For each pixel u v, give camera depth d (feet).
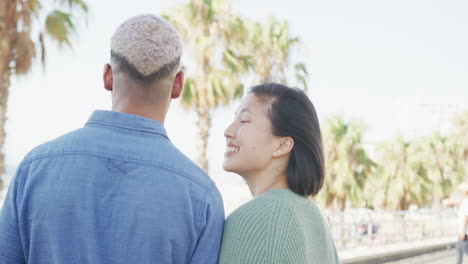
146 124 4.01
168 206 3.82
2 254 3.80
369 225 33.12
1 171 33.12
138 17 3.97
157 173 3.87
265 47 63.05
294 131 4.72
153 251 3.73
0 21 31.76
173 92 4.25
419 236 42.47
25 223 3.78
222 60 53.62
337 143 65.16
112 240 3.69
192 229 3.91
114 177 3.81
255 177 4.91
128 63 3.88
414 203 82.74
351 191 64.34
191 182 4.00
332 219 30.27
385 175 80.53
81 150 3.86
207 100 53.01
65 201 3.70
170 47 3.92
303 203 4.59
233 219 4.25
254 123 4.81
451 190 90.79
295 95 4.85
